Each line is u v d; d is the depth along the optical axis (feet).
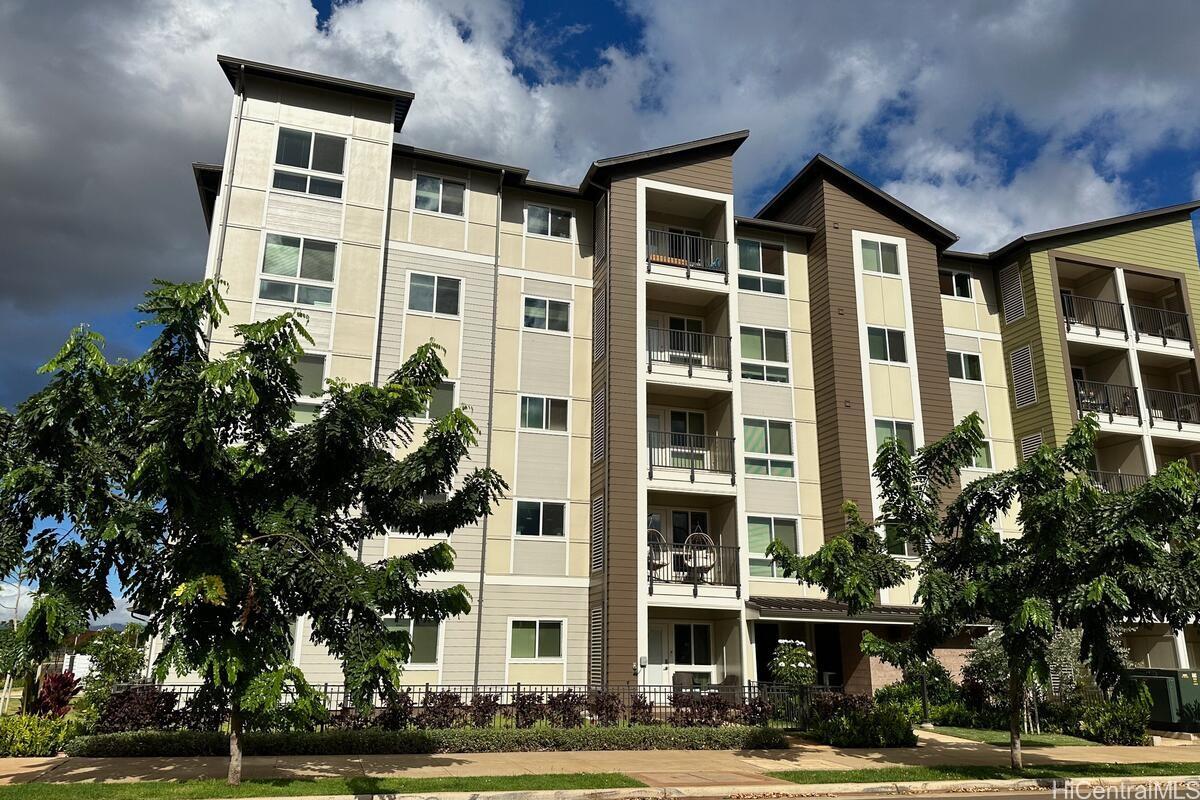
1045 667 45.29
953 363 95.25
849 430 84.12
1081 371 101.50
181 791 35.45
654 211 88.74
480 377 77.46
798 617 72.64
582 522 78.23
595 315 83.41
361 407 39.73
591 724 58.70
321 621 39.32
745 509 79.25
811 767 48.34
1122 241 100.17
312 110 75.51
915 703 71.31
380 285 73.41
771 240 91.50
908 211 92.84
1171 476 42.98
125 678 62.59
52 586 36.63
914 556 81.92
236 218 70.79
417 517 42.93
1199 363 98.94
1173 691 66.28
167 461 35.12
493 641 72.64
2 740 46.65
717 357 84.23
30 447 36.76
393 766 45.11
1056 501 43.52
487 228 81.41
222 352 67.36
